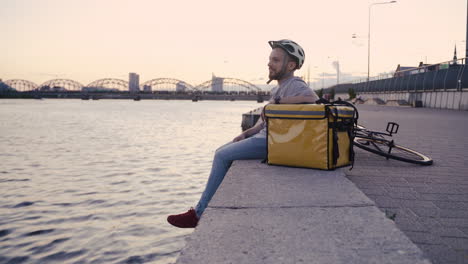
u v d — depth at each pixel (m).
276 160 3.38
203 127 36.19
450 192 3.11
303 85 3.46
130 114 68.44
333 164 3.20
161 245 6.04
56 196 9.35
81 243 6.12
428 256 1.83
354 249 1.66
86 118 54.50
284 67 3.51
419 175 3.81
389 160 4.76
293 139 3.28
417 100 38.28
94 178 11.67
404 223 2.33
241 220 2.04
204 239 1.78
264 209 2.23
